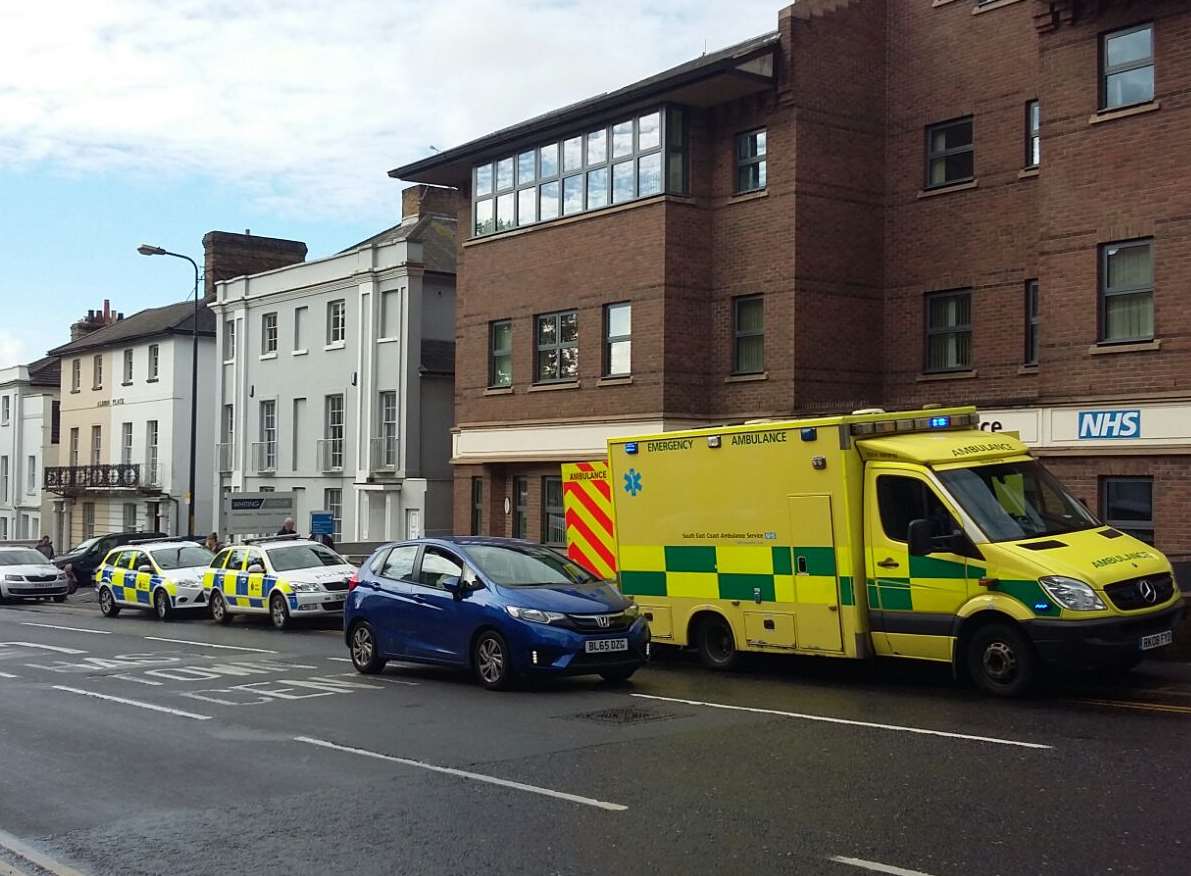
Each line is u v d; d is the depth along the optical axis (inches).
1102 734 385.1
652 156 930.7
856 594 506.3
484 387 1076.5
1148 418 676.1
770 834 275.9
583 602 518.6
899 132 919.0
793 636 530.6
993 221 854.5
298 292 1563.7
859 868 249.1
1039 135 737.6
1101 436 695.7
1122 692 471.8
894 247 918.4
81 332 2450.8
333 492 1507.1
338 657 684.1
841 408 884.6
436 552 566.3
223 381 1718.8
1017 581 457.7
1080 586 444.8
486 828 289.0
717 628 572.7
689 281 927.7
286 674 597.9
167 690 546.3
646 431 924.0
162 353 1941.4
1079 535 479.5
